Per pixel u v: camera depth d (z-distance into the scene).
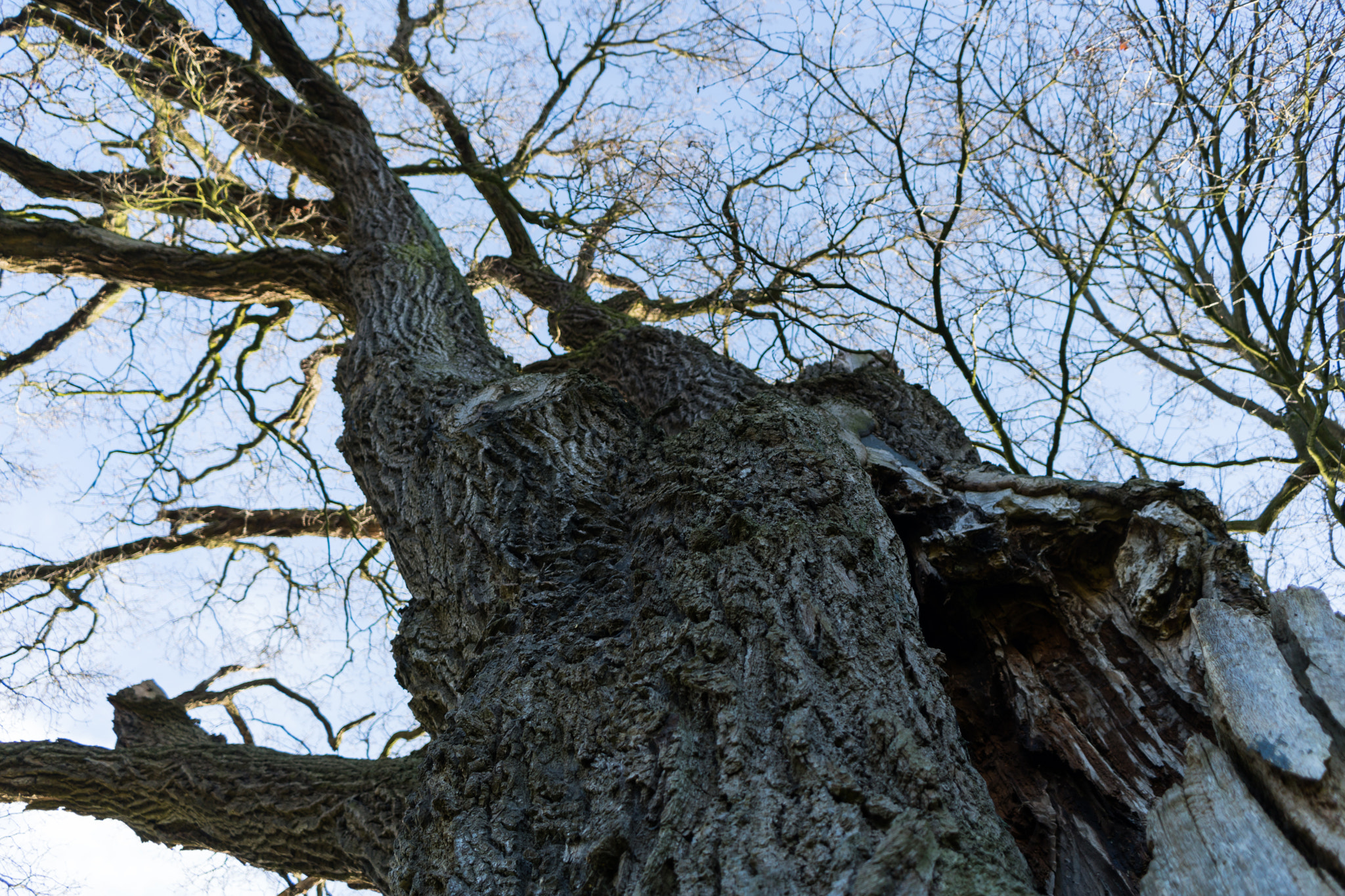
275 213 6.29
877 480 2.84
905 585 2.13
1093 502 2.47
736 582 1.91
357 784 2.94
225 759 3.32
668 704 1.73
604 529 2.46
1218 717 1.67
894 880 1.21
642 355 4.64
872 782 1.46
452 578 2.51
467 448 2.79
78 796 3.46
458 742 1.91
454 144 7.16
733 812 1.42
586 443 2.78
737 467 2.44
